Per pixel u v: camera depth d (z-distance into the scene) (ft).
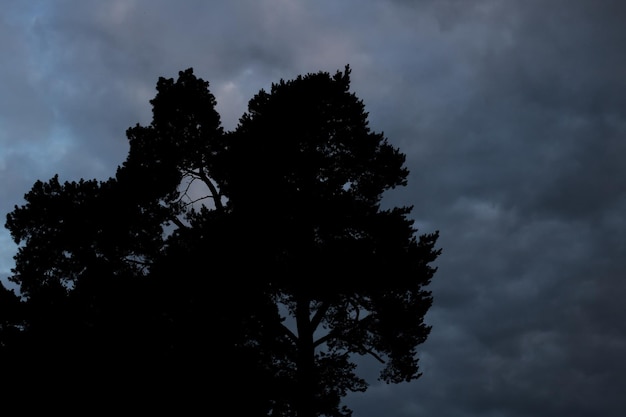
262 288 64.90
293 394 63.10
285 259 67.72
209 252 63.52
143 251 72.33
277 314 66.23
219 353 55.98
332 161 76.13
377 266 68.13
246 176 71.51
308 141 76.33
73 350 54.08
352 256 67.36
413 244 72.95
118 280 61.72
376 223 71.46
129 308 57.88
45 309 57.82
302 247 69.15
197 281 61.16
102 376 52.80
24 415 51.55
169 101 79.20
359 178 77.82
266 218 67.36
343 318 70.79
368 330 70.79
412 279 69.87
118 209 72.38
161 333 56.54
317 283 66.85
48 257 72.38
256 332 64.85
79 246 72.33
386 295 69.82
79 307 58.70
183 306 59.47
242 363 56.49
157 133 79.05
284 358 66.44
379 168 76.95
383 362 71.97
